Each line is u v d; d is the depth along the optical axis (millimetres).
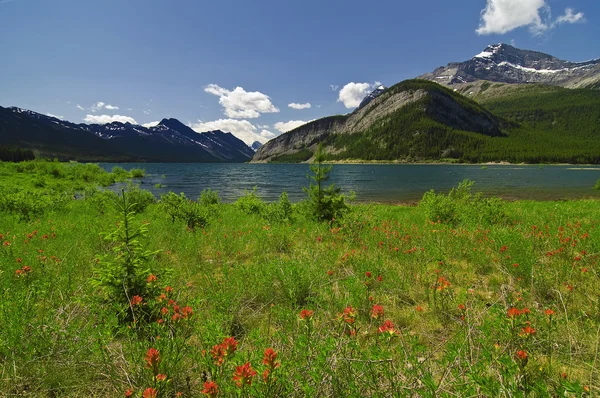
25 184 30328
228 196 33250
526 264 5031
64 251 6355
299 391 1998
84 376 2516
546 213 12648
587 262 5082
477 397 1866
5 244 6543
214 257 6590
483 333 2707
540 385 1848
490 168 103625
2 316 2842
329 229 9227
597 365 2564
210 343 2381
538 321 3125
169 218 10609
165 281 3967
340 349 2170
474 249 6242
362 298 3973
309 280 4574
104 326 2809
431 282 4906
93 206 15227
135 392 2016
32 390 2379
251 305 4301
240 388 1656
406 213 14664
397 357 2355
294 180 57938
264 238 7785
